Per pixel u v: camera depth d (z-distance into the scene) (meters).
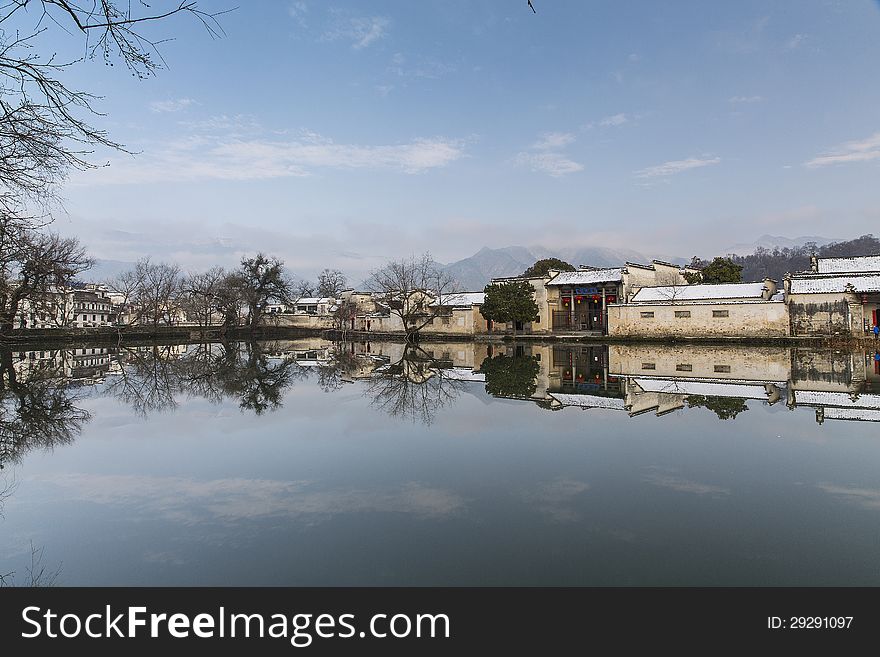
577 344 48.62
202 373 29.14
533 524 7.21
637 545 6.53
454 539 6.81
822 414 14.41
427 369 30.66
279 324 97.38
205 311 84.12
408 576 5.95
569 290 56.31
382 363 35.41
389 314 73.62
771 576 5.77
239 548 6.72
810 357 32.16
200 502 8.42
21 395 20.59
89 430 13.97
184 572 6.18
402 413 15.79
